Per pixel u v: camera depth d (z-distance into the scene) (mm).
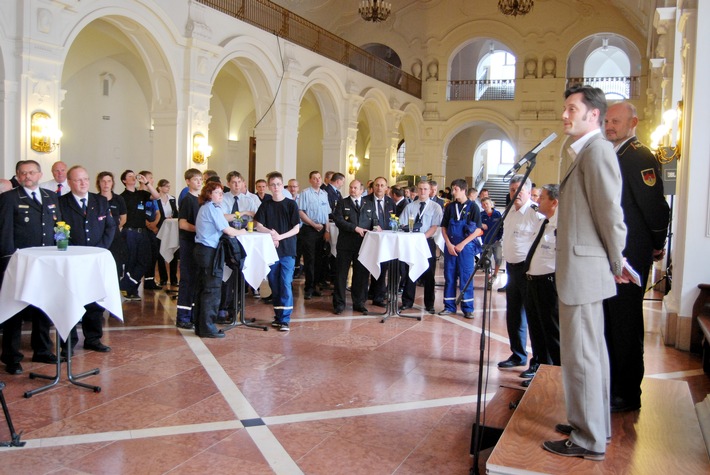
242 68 13523
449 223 7770
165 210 9133
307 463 3508
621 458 2855
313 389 4785
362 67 19469
